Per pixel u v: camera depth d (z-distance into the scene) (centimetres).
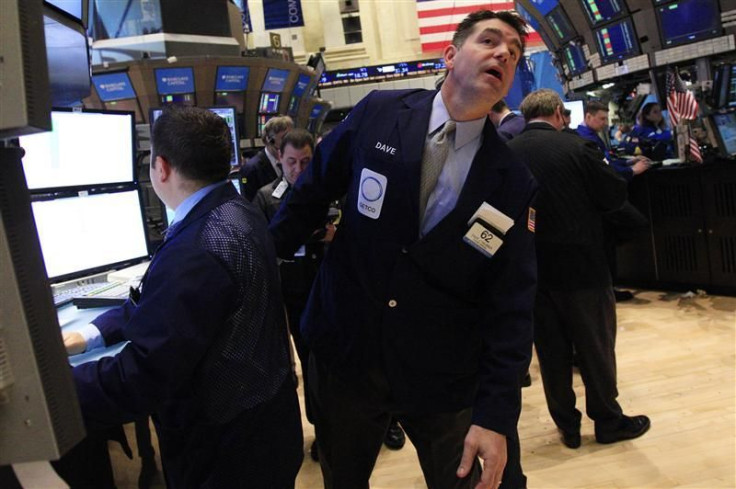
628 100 670
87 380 91
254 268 108
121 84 853
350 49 1288
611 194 214
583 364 226
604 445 231
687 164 416
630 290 456
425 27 1035
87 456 129
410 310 127
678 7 484
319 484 222
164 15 874
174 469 114
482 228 119
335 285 137
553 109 224
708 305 391
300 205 144
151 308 95
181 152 109
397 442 246
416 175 122
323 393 147
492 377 117
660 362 304
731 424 234
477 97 114
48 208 163
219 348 105
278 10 980
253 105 951
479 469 148
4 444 54
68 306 160
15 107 49
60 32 162
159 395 94
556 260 218
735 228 391
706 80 475
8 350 52
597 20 568
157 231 262
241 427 110
